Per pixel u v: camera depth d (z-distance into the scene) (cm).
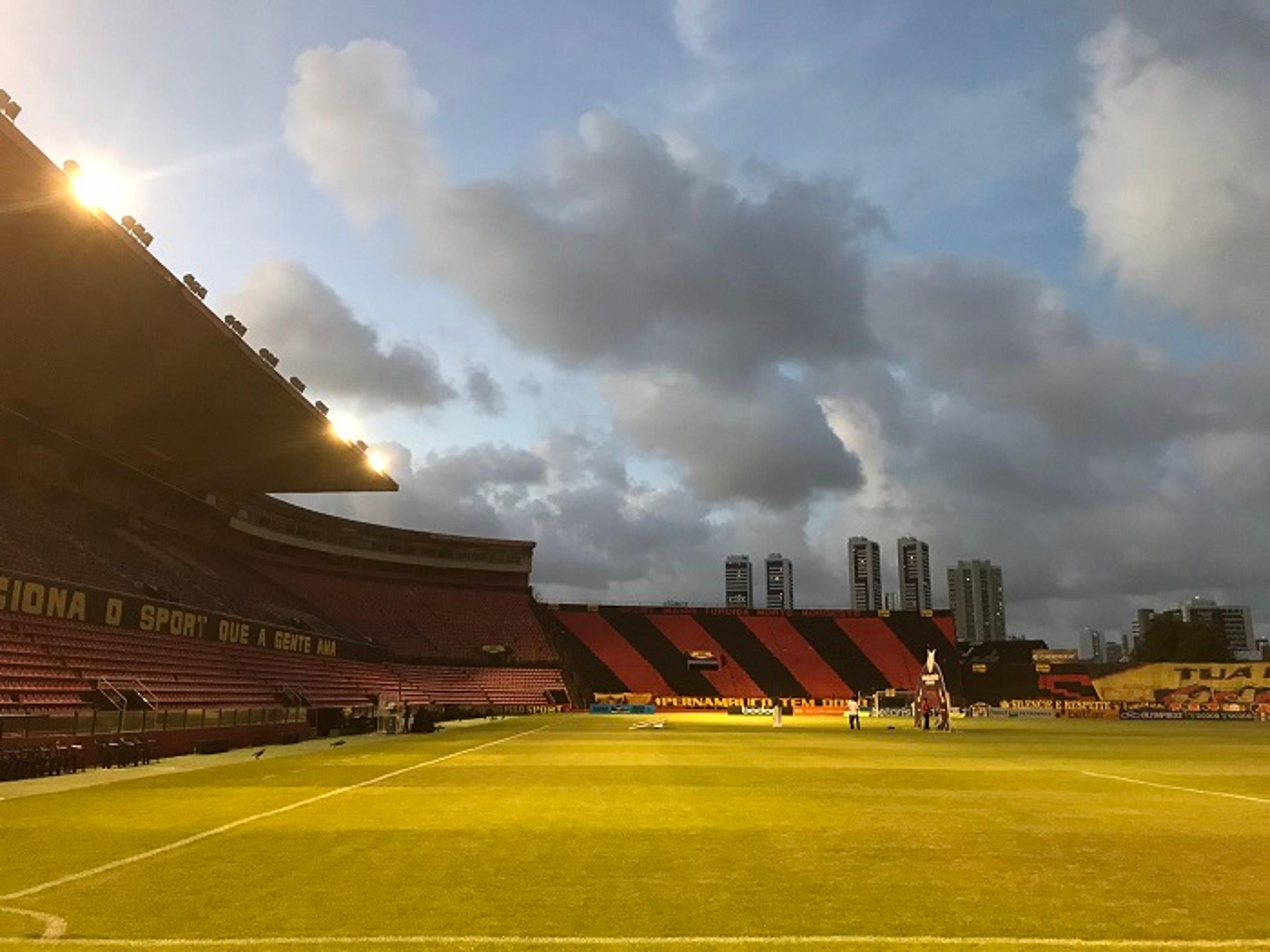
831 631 10525
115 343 4300
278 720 4012
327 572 8825
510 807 1669
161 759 2984
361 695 5859
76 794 1908
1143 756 3139
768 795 1867
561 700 8669
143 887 998
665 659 9906
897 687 9831
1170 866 1130
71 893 969
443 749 3369
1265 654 14438
